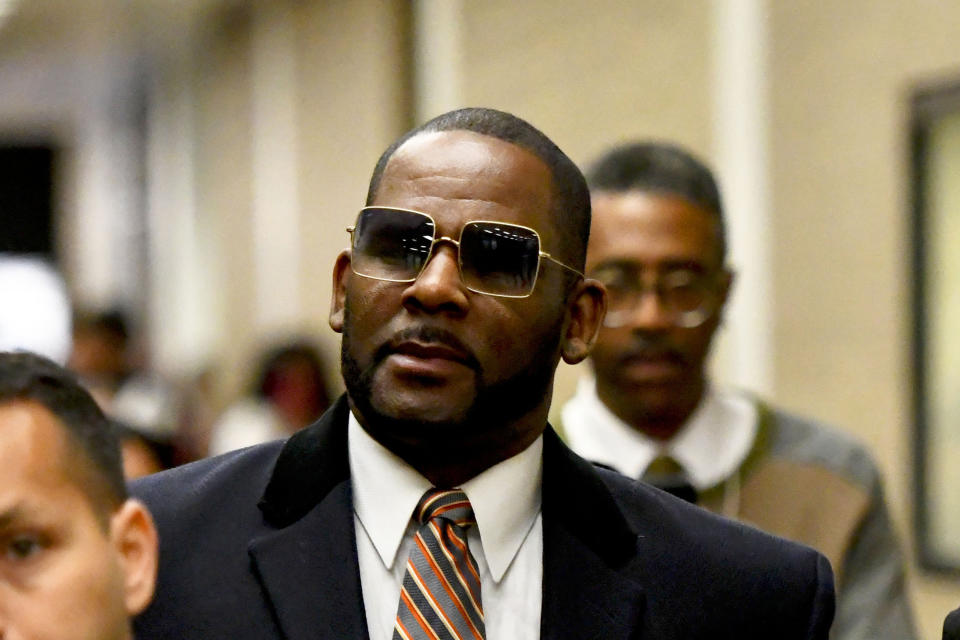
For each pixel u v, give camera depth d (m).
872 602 3.81
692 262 3.71
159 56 19.14
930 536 6.11
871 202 6.39
